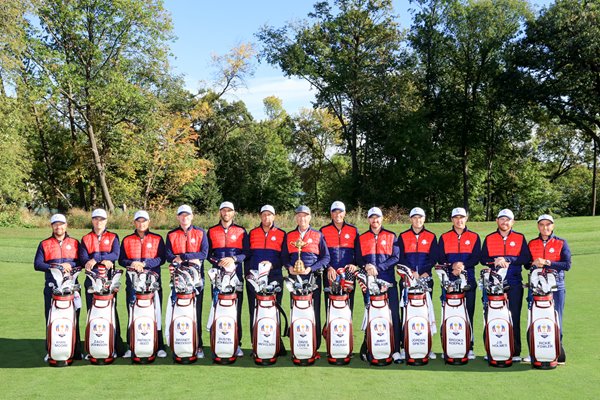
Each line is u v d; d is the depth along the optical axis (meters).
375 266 6.74
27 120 33.00
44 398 5.12
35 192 41.91
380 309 6.45
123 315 8.73
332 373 6.02
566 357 6.34
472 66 43.16
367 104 42.12
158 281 7.05
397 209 37.91
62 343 6.28
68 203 41.09
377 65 42.38
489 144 44.75
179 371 6.13
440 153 43.28
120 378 5.82
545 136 49.75
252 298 7.24
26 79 31.50
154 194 44.91
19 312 8.96
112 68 34.59
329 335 6.38
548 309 6.13
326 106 44.94
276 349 6.38
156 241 7.12
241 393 5.25
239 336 6.95
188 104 47.78
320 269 6.78
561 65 35.25
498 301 6.32
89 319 6.45
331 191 47.28
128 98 34.00
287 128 52.25
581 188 51.38
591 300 9.01
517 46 37.28
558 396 5.06
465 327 6.35
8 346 7.09
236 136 50.41
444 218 46.44
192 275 6.60
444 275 6.52
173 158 41.31
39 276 12.42
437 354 6.88
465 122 43.31
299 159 53.19
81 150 38.56
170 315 6.68
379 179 43.69
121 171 39.56
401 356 6.59
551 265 6.44
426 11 43.28
